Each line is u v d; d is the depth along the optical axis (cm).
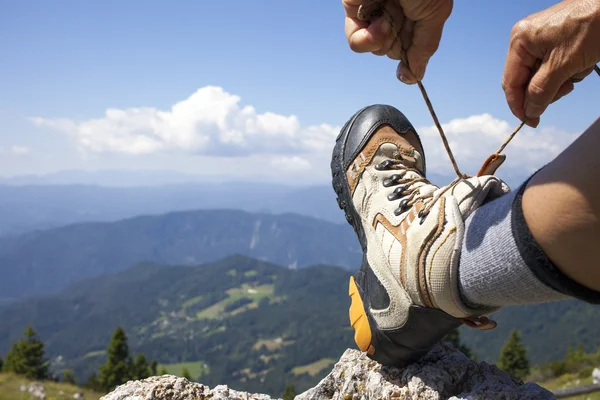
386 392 61
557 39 37
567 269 32
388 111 68
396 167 62
